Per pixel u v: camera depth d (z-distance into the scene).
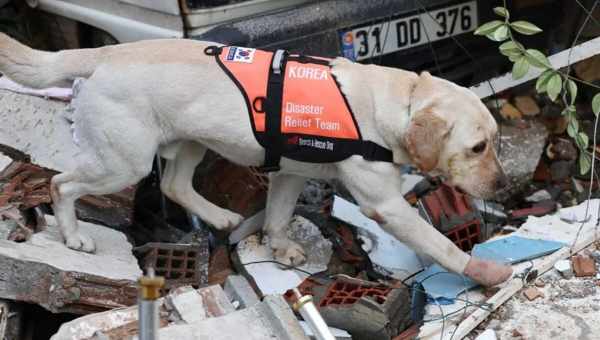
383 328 3.43
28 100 4.44
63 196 3.78
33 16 5.46
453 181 3.54
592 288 3.73
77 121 3.70
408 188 4.65
